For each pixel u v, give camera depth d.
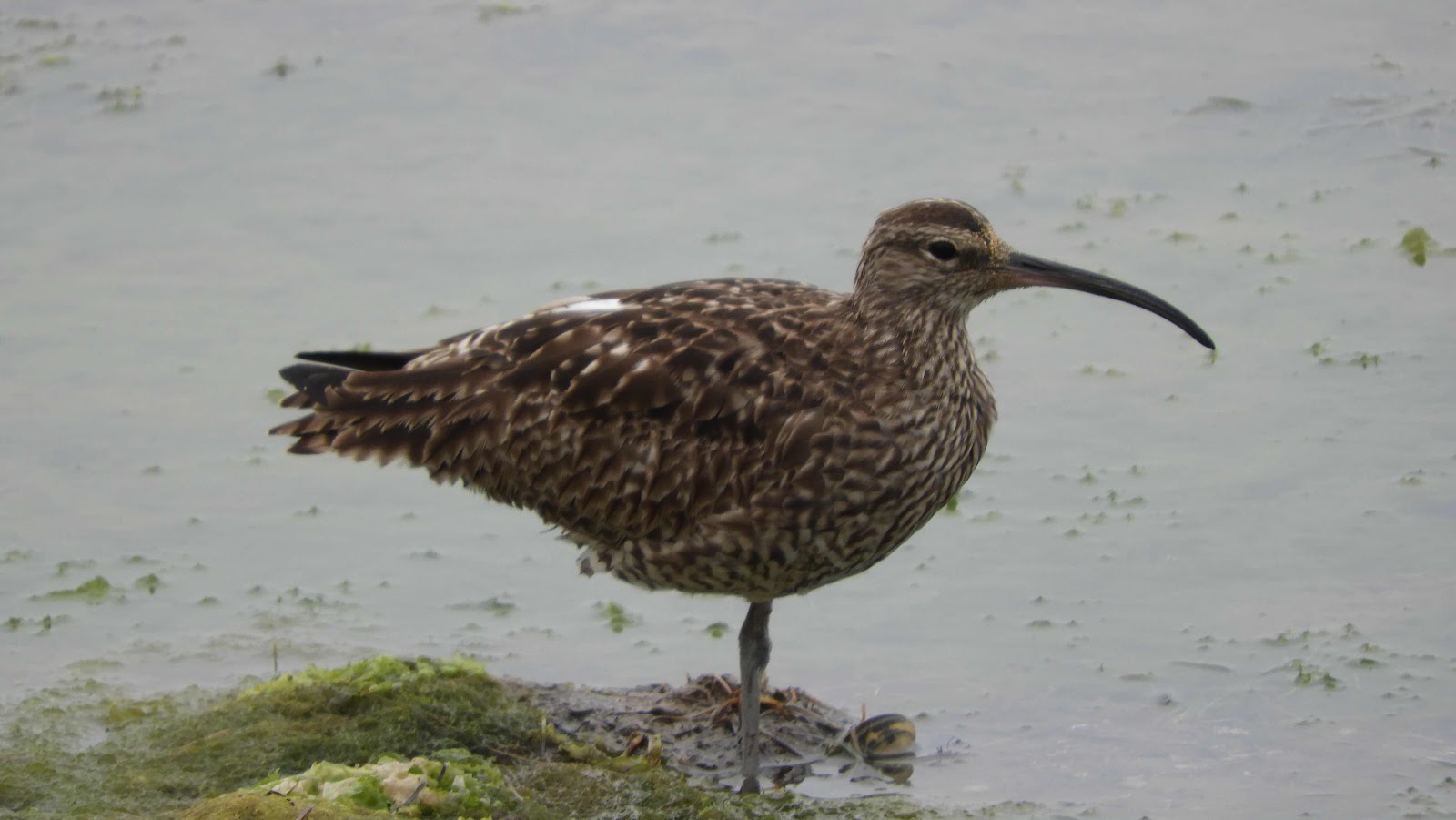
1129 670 12.55
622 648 13.20
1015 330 17.19
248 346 16.81
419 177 19.78
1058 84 21.41
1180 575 13.62
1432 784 11.17
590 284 17.69
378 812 10.07
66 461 15.29
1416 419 15.33
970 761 11.58
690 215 18.95
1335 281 17.45
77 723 11.84
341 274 18.02
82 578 13.83
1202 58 21.78
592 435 11.38
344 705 11.79
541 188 19.53
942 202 11.49
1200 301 17.23
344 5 23.28
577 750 11.45
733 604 13.95
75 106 20.95
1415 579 13.39
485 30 22.67
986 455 15.29
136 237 18.62
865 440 11.12
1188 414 15.67
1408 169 19.45
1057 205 19.00
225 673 12.61
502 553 14.52
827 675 12.64
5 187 19.39
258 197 19.38
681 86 21.53
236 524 14.70
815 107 21.05
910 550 14.16
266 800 9.96
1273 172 19.56
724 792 11.18
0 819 10.44
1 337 16.84
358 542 14.57
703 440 11.22
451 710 11.64
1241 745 11.65
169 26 22.88
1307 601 13.23
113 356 16.67
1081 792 11.18
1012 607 13.38
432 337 16.91
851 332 11.38
